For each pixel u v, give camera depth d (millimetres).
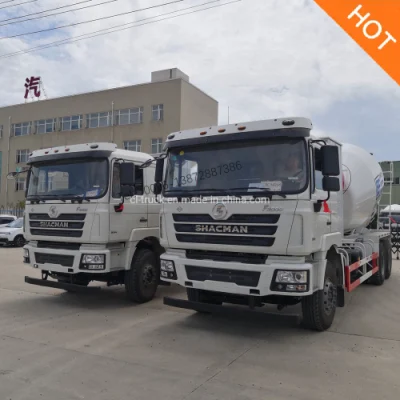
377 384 4227
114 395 3955
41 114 42750
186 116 35906
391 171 10227
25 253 7875
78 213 7176
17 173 8430
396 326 6367
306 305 5852
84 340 5613
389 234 10492
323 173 5332
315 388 4121
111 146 7344
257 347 5355
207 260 5613
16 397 3906
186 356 5012
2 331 6031
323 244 5555
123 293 8805
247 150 5547
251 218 5289
